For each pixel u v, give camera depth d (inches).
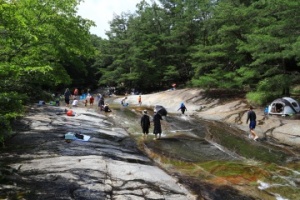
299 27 808.9
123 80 2269.9
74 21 625.6
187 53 1856.5
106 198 289.6
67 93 1123.3
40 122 668.1
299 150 593.0
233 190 370.6
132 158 466.9
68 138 532.7
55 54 619.5
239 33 1205.7
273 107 871.1
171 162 495.8
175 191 336.2
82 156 425.4
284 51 778.8
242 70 1072.8
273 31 839.1
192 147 603.2
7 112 320.2
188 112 1136.8
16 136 528.4
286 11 789.9
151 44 2052.2
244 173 442.0
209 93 1298.0
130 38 2260.1
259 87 932.0
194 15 1777.8
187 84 1817.2
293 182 409.1
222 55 1233.4
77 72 2386.8
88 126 699.4
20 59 426.3
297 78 872.3
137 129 784.9
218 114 997.2
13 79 361.4
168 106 1306.6
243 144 639.1
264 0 891.4
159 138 672.4
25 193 286.5
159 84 2272.4
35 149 451.8
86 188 309.1
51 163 382.9
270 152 575.8
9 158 400.5
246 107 1002.7
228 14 1180.5
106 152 470.9
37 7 567.5
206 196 337.7
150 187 334.0
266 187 388.5
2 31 320.2
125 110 1159.0
